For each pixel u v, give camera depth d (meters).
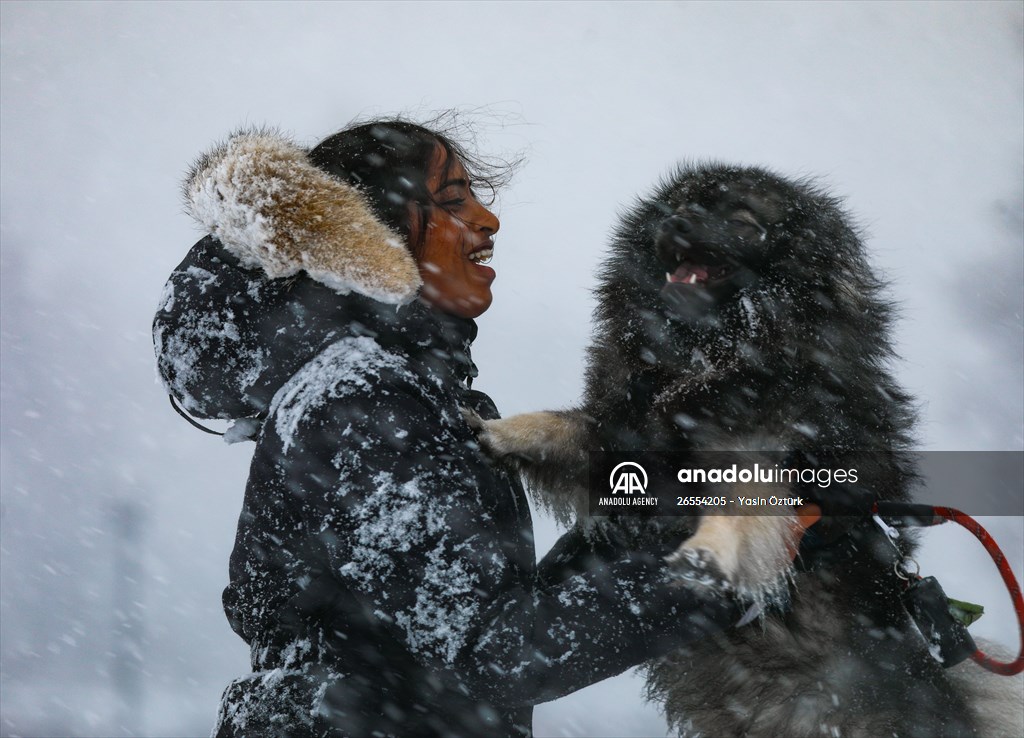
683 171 4.48
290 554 2.90
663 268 4.25
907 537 4.29
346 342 2.98
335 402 2.81
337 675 2.86
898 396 4.20
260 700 2.81
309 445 2.79
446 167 3.42
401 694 2.89
